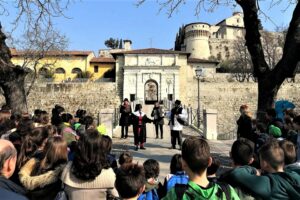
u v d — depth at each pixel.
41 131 4.21
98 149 3.09
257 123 7.16
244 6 9.97
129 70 49.69
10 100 11.45
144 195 3.91
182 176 4.02
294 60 9.01
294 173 3.06
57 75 56.28
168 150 12.27
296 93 48.34
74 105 48.75
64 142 3.55
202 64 54.25
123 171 3.42
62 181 3.10
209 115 16.53
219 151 12.52
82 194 2.99
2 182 2.26
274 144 3.32
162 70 49.62
